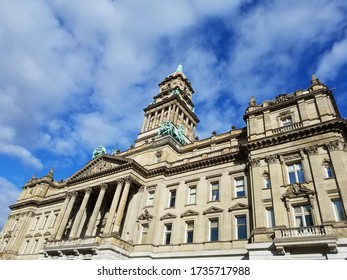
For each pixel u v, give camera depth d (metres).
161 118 63.12
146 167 45.41
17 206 65.31
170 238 35.31
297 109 33.50
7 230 62.88
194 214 35.19
